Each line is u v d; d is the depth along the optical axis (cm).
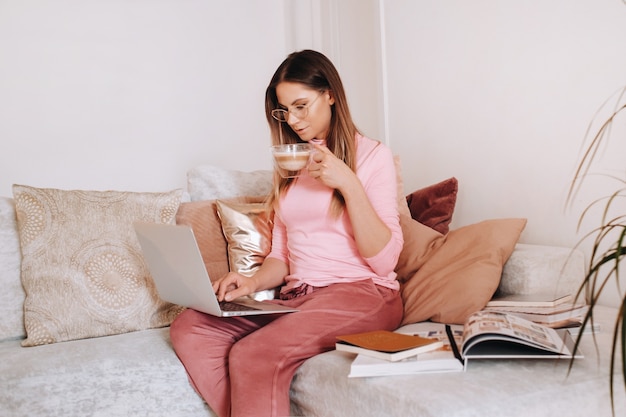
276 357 169
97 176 376
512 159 253
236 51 411
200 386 183
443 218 252
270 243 235
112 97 379
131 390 181
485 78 263
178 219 243
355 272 195
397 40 316
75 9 369
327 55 388
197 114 400
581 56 221
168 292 196
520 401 133
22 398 173
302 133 203
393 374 148
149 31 387
